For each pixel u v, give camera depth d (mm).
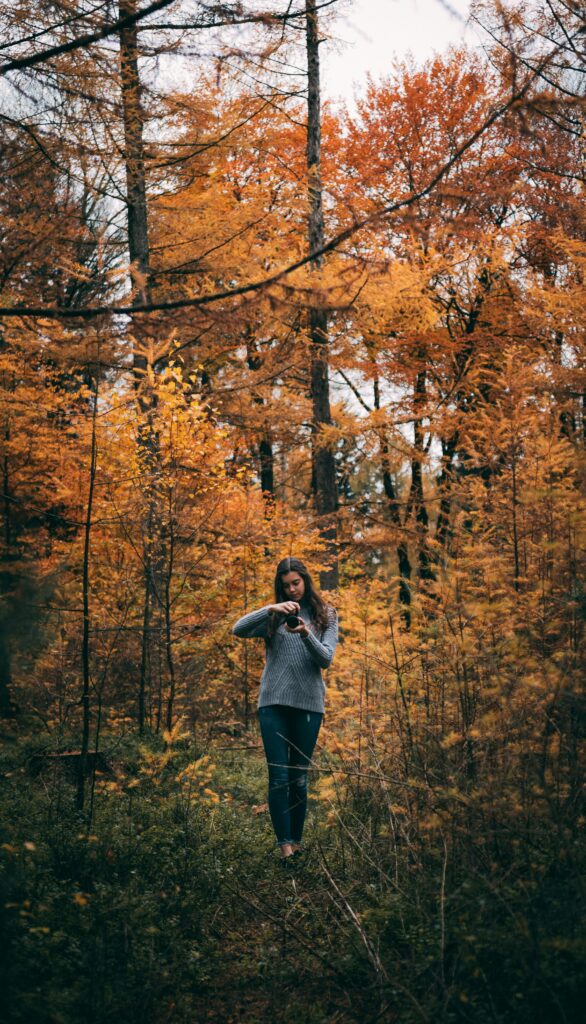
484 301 10102
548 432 4531
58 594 3473
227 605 7180
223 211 8586
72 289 4137
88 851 3393
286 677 3988
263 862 3727
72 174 4141
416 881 3006
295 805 3730
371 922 2857
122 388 6117
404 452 9570
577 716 3004
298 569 4188
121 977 2514
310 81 9031
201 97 5738
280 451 10773
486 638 3537
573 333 6035
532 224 8508
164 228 8430
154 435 6023
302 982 2637
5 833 3307
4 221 3494
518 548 4191
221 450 6230
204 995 2600
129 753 5109
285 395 9516
